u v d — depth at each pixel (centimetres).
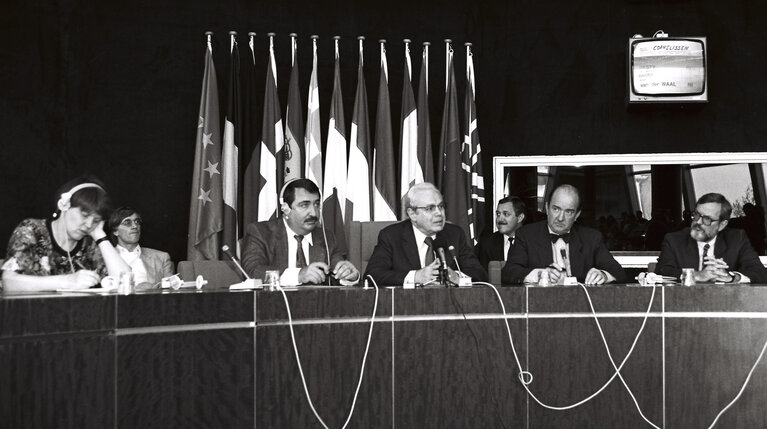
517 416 351
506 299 352
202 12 659
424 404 344
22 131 606
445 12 694
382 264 421
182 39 654
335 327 336
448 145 641
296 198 437
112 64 638
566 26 696
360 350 339
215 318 315
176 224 651
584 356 355
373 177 638
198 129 614
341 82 683
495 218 671
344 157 627
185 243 652
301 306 332
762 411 358
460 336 348
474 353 349
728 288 360
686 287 360
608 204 688
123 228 502
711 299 360
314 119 628
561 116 696
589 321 356
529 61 693
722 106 686
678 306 359
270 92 621
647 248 685
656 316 358
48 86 617
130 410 293
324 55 680
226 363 317
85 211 366
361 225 503
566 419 354
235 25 663
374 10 688
